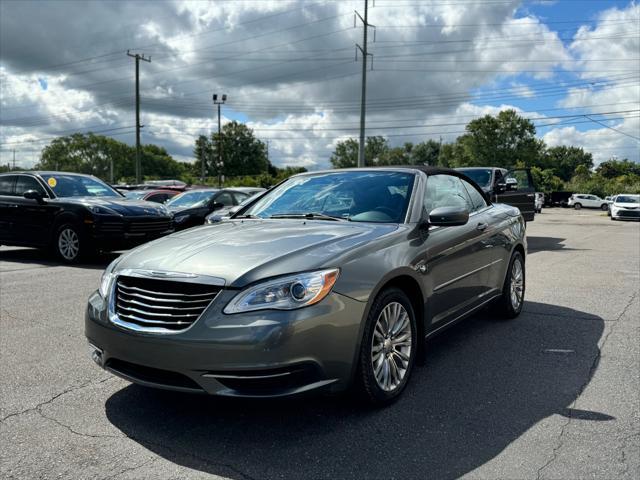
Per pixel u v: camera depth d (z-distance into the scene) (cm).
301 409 329
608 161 11544
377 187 423
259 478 253
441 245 391
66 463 267
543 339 477
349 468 261
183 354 276
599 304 623
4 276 820
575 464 262
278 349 270
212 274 289
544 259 1051
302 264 295
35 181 1015
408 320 350
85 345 464
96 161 13662
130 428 306
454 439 290
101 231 923
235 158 11288
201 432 300
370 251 327
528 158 9231
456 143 10375
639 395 349
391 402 337
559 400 341
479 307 469
